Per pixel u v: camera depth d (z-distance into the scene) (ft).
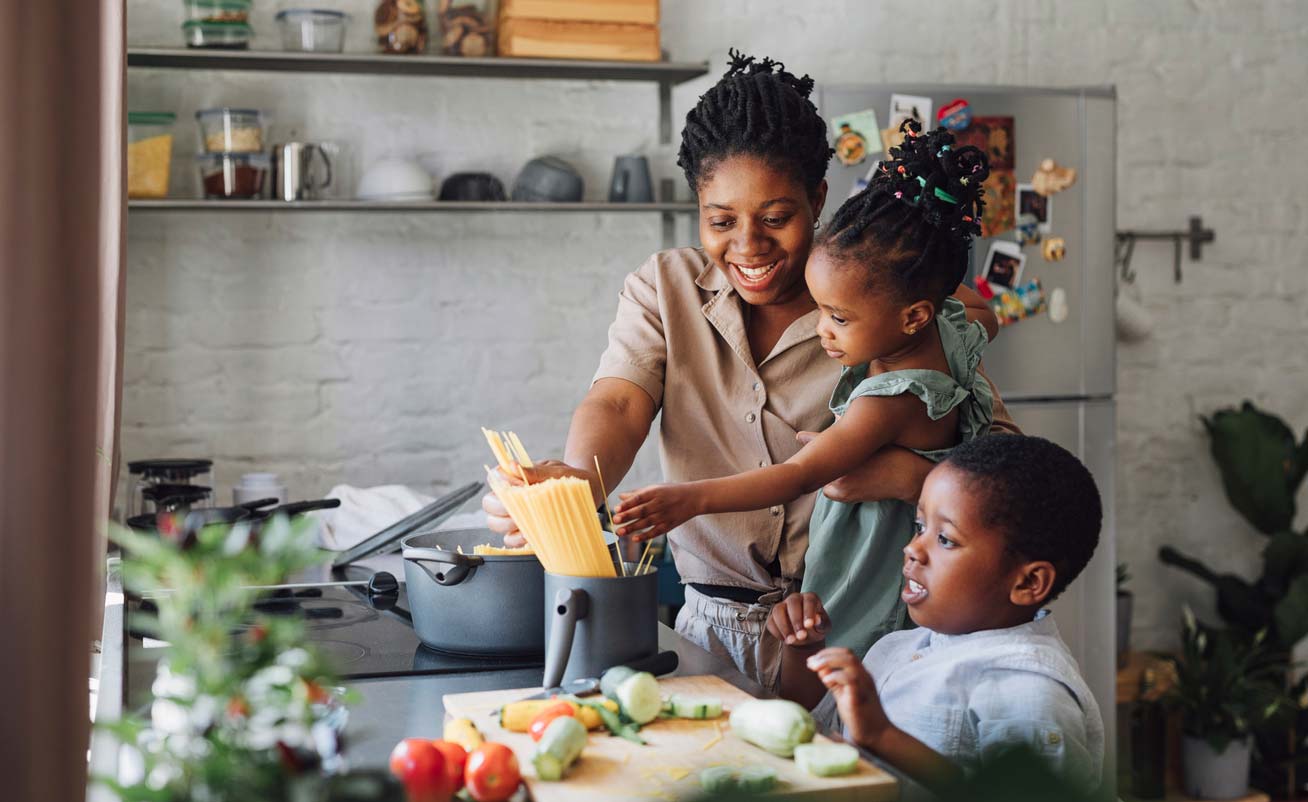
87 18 2.37
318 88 10.46
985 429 4.48
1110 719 10.25
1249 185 12.24
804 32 11.37
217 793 1.97
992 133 9.88
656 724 3.17
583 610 3.48
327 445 10.61
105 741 2.91
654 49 10.19
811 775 2.79
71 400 2.36
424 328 10.77
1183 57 12.05
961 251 4.28
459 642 3.96
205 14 9.50
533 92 10.89
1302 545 11.39
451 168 10.76
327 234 10.52
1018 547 3.66
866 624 4.54
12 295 2.32
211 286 10.32
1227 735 10.67
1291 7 12.23
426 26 10.02
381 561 6.44
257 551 2.09
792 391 4.90
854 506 4.52
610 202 10.34
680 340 4.95
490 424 10.93
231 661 2.07
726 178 4.37
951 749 3.59
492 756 2.72
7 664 2.30
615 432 4.75
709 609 4.93
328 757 2.77
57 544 2.33
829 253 4.25
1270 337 12.35
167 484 8.13
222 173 9.50
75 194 2.37
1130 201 12.01
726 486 3.99
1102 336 10.17
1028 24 11.74
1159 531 12.24
